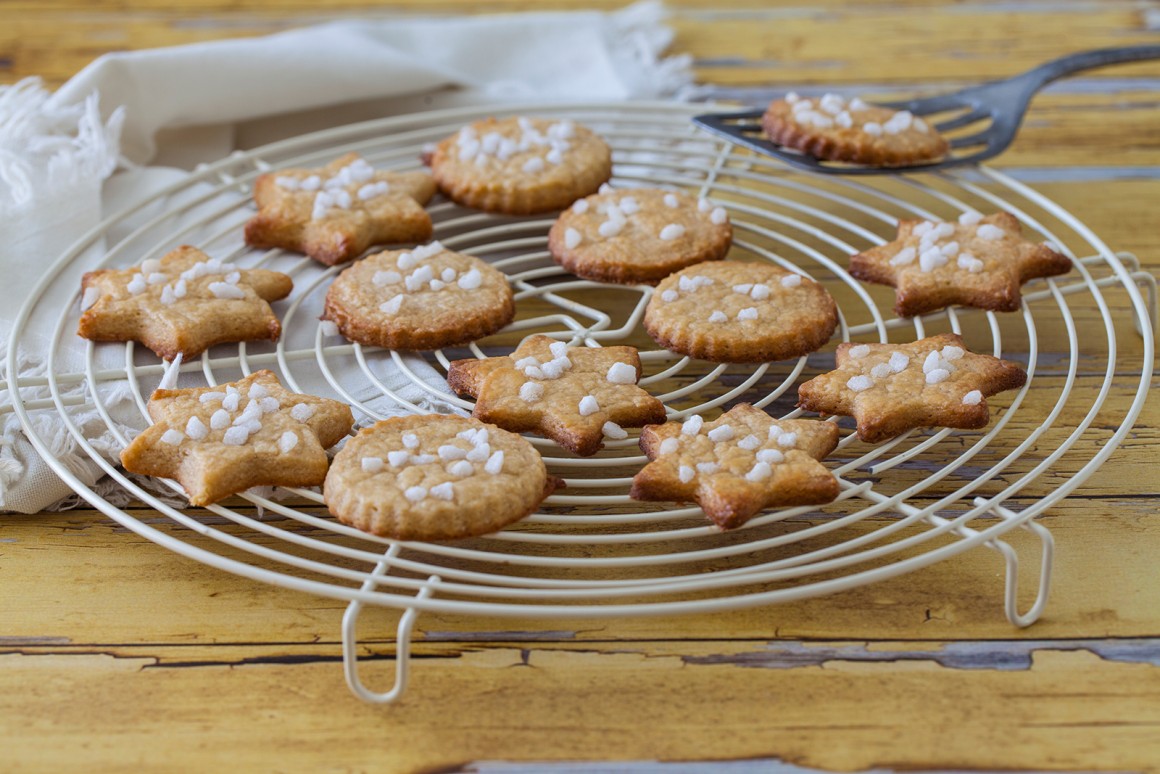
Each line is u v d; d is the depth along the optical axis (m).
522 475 0.47
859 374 0.51
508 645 0.47
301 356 0.53
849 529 0.50
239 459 0.47
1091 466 0.47
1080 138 0.68
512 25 0.74
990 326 0.57
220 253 0.58
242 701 0.45
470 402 0.52
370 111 0.70
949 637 0.47
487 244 0.61
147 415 0.50
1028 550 0.49
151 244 0.59
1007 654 0.46
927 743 0.44
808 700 0.45
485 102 0.70
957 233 0.56
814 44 0.76
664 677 0.46
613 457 0.52
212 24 0.77
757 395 0.54
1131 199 0.64
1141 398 0.50
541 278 0.60
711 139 0.63
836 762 0.44
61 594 0.48
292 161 0.62
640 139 0.67
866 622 0.47
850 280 0.56
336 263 0.57
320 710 0.45
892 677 0.46
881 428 0.49
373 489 0.46
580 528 0.50
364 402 0.52
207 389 0.50
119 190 0.62
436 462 0.47
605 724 0.45
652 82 0.71
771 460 0.47
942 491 0.51
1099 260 0.56
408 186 0.59
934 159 0.60
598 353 0.52
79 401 0.51
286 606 0.48
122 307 0.53
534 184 0.59
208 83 0.65
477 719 0.45
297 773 0.44
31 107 0.61
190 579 0.49
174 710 0.45
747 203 0.64
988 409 0.50
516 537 0.46
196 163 0.67
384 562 0.45
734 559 0.49
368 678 0.46
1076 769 0.44
